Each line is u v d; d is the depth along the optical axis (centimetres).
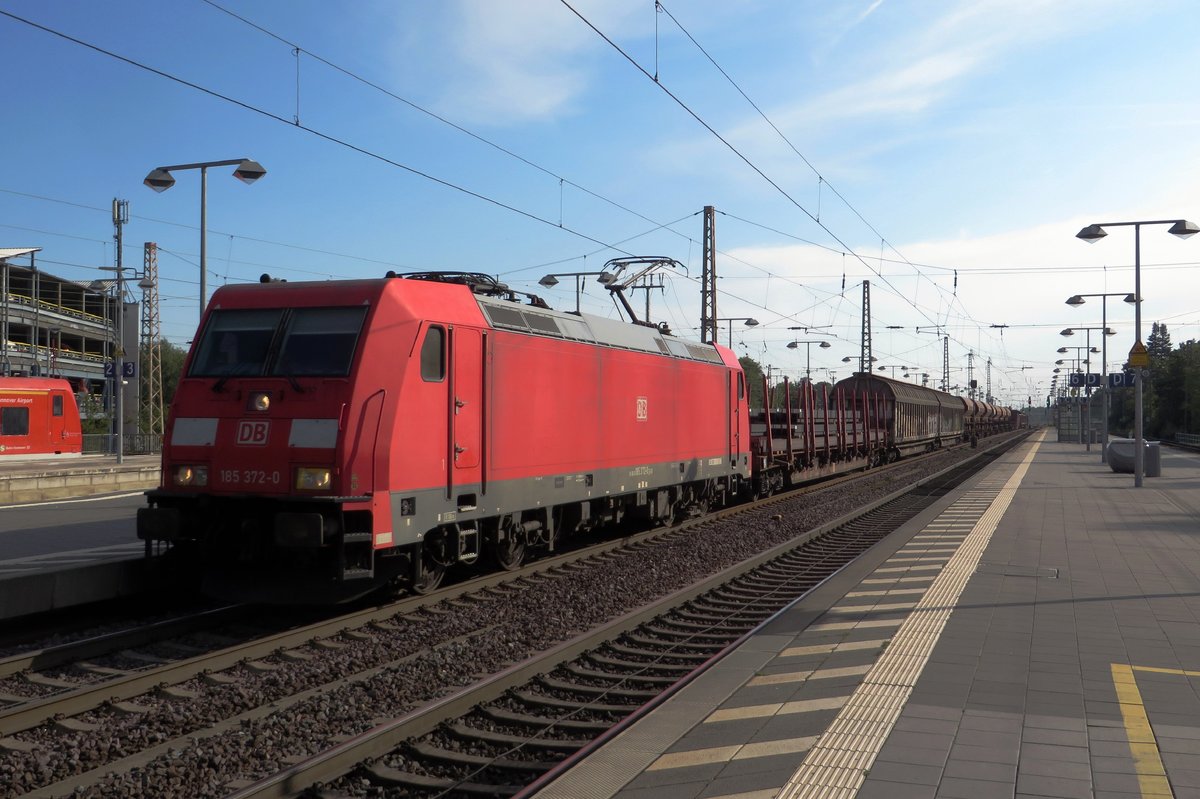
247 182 2247
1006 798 507
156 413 5281
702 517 2177
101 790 600
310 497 1014
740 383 2338
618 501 1734
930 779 533
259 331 1116
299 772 589
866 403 3934
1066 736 605
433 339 1155
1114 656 810
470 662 906
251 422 1067
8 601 991
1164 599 1064
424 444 1123
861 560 1377
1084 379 4506
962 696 693
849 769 549
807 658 813
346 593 1059
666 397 1883
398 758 654
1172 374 8381
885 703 676
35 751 674
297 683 838
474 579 1284
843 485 3275
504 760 652
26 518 1883
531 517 1445
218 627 1070
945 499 2397
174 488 1096
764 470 2658
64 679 866
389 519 1062
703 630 1072
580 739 702
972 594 1095
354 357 1052
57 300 6456
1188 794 512
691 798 511
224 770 634
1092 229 2781
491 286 1388
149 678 820
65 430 3888
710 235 3198
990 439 8675
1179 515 1989
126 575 1128
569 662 912
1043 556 1398
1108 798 507
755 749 585
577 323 1559
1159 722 634
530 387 1373
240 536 1080
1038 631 906
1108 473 3506
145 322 5038
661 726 632
